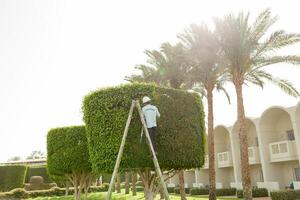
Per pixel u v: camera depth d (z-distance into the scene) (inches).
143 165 457.4
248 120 1517.0
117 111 481.1
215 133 1720.0
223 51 904.9
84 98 525.0
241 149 882.8
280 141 1344.7
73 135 783.7
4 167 1638.8
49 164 802.8
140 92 487.5
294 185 1187.3
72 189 1493.6
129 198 1133.7
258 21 863.1
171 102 497.7
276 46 858.1
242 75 899.4
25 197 1358.3
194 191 1595.7
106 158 469.1
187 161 488.4
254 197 1280.8
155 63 1093.1
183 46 979.3
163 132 474.0
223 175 1689.2
